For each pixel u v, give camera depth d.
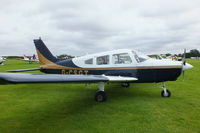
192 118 3.50
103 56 6.14
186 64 5.45
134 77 5.57
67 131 2.91
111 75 5.85
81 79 3.53
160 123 3.22
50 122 3.32
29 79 2.42
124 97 5.47
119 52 5.92
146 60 5.64
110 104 4.61
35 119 3.49
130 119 3.45
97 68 6.18
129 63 5.71
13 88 7.38
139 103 4.67
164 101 4.88
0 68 18.30
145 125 3.13
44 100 5.11
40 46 7.88
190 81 9.22
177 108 4.18
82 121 3.36
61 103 4.76
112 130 2.93
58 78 3.04
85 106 4.45
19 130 2.96
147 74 5.51
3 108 4.27
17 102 4.88
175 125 3.13
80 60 6.57
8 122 3.34
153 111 3.95
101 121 3.35
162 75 5.39
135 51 5.99
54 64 7.16
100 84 4.96
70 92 6.42
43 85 8.16
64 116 3.67
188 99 5.12
